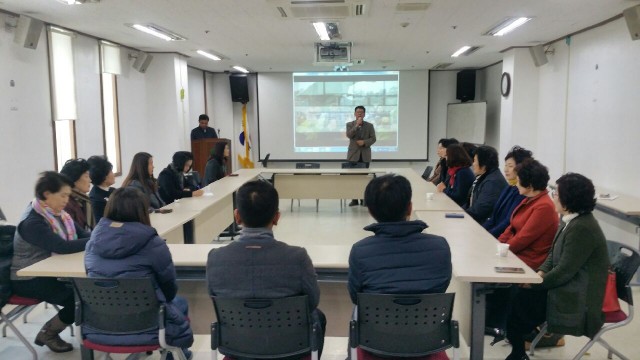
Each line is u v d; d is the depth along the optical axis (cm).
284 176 759
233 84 1110
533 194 291
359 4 449
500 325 273
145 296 208
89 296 211
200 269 270
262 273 181
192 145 876
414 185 560
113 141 712
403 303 178
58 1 433
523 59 766
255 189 185
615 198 481
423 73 1092
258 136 1141
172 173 501
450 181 485
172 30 585
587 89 611
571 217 246
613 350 269
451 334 186
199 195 502
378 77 1101
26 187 502
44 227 267
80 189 335
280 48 741
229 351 189
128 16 500
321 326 206
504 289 271
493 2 453
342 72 1105
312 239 607
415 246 184
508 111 796
